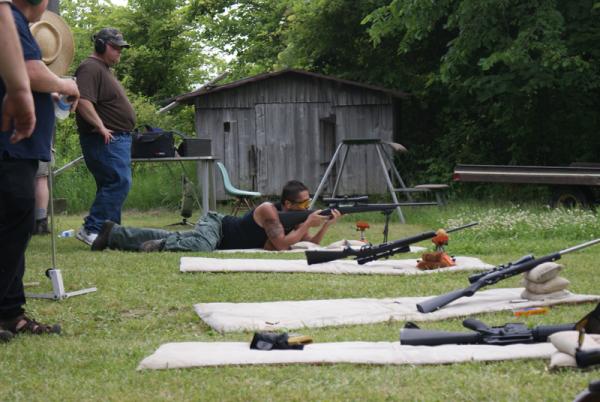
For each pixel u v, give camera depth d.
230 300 6.91
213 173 14.95
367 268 8.38
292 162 19.64
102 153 10.66
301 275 8.12
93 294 7.16
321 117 19.58
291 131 19.62
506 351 4.67
